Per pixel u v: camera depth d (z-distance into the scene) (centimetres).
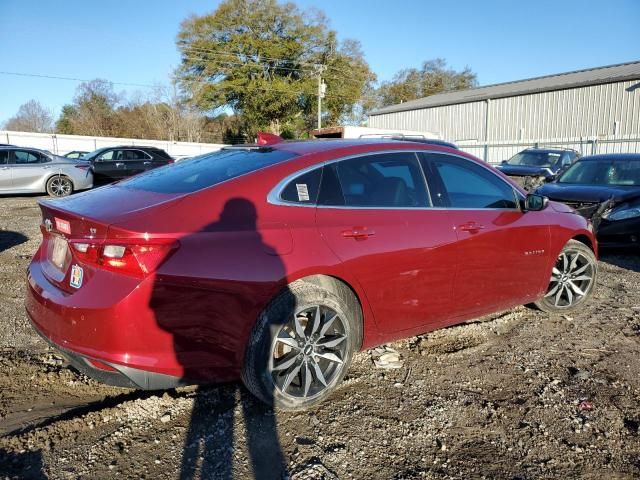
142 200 278
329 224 298
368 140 360
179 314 250
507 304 406
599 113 2470
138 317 242
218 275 256
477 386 330
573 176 879
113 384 258
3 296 505
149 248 245
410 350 386
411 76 6938
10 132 3028
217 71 4106
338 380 305
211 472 241
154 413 290
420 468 247
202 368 263
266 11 4034
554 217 438
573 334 423
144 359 246
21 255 693
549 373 350
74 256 263
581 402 311
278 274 271
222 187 280
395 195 338
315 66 4159
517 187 420
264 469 244
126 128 4747
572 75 2972
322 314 293
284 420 286
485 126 3006
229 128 5100
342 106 4719
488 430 281
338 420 287
